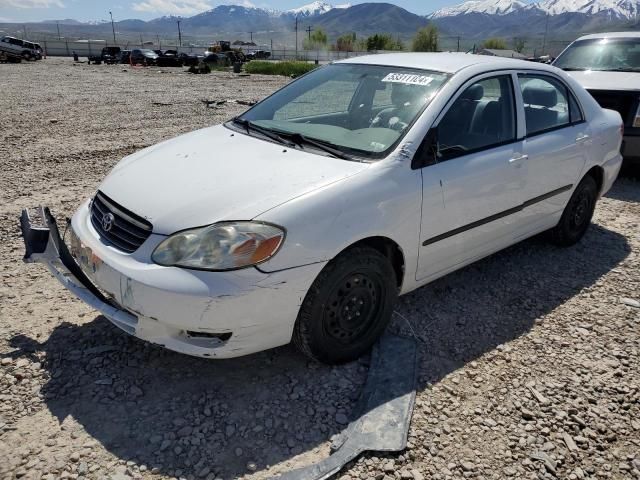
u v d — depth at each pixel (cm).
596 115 478
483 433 262
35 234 288
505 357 323
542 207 423
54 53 6266
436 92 339
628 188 691
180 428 255
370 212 285
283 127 363
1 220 502
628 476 243
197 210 263
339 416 269
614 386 301
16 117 1115
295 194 270
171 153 335
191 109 1312
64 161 744
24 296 368
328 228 269
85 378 287
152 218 265
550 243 492
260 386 287
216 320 249
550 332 352
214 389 283
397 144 313
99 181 651
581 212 486
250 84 2195
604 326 362
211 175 292
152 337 264
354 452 240
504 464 245
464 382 299
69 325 335
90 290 287
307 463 240
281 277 257
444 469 240
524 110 394
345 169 294
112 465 233
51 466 230
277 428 259
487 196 356
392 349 317
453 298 391
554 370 313
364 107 364
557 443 259
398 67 379
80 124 1053
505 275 432
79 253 301
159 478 228
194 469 233
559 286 417
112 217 284
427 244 327
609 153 488
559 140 420
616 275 439
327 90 394
